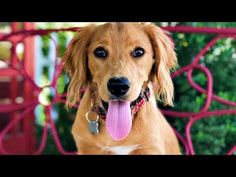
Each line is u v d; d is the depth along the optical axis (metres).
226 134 1.60
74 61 1.01
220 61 1.56
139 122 1.03
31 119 1.77
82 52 1.00
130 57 0.96
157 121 1.08
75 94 1.01
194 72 1.58
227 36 1.18
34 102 1.26
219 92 1.56
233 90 1.57
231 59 1.57
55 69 1.26
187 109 1.58
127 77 0.92
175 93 1.60
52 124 1.26
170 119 1.61
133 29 0.98
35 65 1.79
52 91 1.73
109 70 0.93
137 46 0.97
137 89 0.94
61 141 1.71
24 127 1.77
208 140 1.59
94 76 0.98
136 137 1.04
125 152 1.06
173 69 1.07
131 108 1.01
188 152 1.21
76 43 1.01
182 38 1.56
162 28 1.17
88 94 1.04
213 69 1.57
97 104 1.03
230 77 1.57
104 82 0.93
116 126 0.94
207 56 1.57
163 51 1.01
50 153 1.72
